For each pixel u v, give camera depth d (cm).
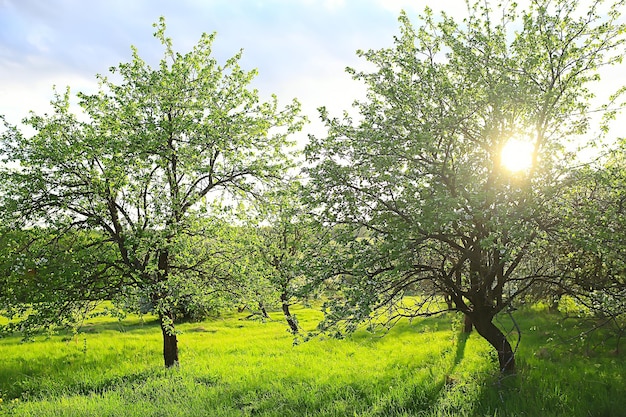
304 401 1346
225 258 1941
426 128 1135
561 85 1235
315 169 1188
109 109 1877
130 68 1877
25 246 1748
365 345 2392
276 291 1856
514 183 1133
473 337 2317
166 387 1547
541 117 1169
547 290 1520
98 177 1722
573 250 1254
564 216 1113
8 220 1706
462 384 1353
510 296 1368
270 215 1919
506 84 1112
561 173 1122
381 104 1340
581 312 1507
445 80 1226
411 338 2514
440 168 1188
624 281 1276
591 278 1289
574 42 1193
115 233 1808
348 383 1512
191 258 1892
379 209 1173
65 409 1325
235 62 1986
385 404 1241
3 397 1608
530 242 1134
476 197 1008
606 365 1499
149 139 1656
